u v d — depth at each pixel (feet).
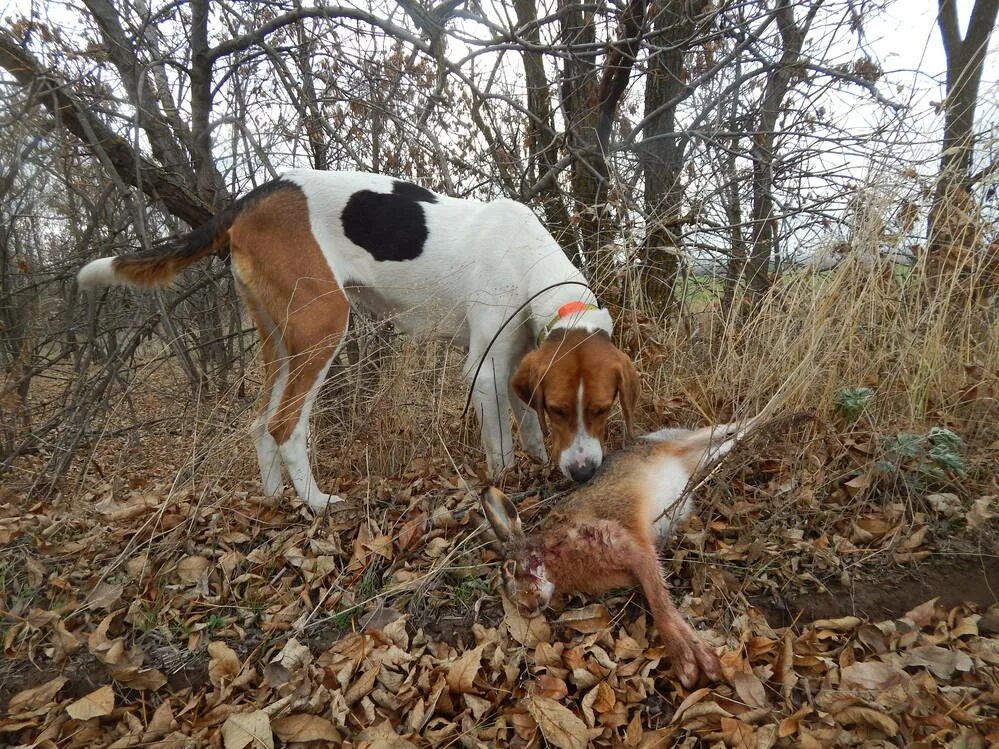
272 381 4.42
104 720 2.72
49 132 4.98
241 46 5.71
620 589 3.02
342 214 4.26
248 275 4.22
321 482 4.47
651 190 6.37
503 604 2.98
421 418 4.46
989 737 2.26
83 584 3.43
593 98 6.14
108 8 5.61
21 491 4.93
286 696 2.70
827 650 2.73
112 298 7.14
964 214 3.86
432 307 4.44
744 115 6.36
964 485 3.47
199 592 3.34
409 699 2.63
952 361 3.98
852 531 3.26
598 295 4.98
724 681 2.53
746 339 4.39
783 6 5.66
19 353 5.77
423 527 3.54
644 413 4.38
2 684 2.90
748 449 3.46
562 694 2.56
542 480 4.05
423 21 5.20
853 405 3.68
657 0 6.03
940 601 2.92
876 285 3.95
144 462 5.17
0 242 6.13
